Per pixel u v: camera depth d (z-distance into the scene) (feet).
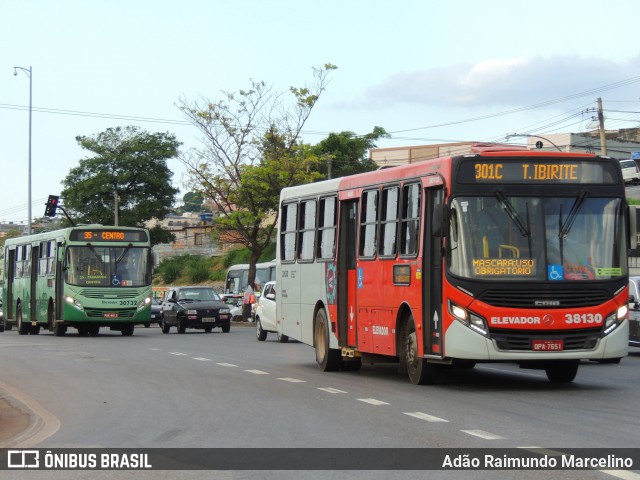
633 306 83.61
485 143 57.21
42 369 71.36
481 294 51.44
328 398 50.21
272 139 161.38
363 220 63.16
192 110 160.04
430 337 54.54
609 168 53.47
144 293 124.57
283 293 77.61
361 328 63.00
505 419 41.19
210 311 138.92
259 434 38.14
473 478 28.48
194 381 60.80
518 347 51.57
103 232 124.57
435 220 52.31
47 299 130.93
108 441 37.32
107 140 280.31
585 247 52.47
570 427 38.63
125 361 78.59
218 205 164.14
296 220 75.15
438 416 42.32
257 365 74.23
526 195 52.49
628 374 64.49
